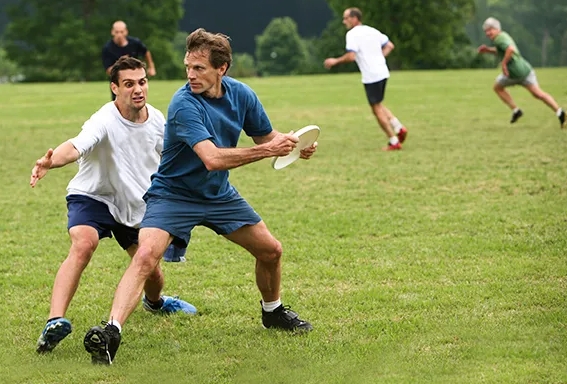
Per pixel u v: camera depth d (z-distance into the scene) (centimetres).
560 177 1234
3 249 931
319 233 968
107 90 3294
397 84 3192
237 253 901
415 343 623
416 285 766
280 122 2012
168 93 2948
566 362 573
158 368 595
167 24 8288
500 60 1780
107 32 8044
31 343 648
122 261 878
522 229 951
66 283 626
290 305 722
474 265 823
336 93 2827
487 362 580
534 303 703
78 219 647
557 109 1727
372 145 1609
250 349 627
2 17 10994
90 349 584
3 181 1338
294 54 11881
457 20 7831
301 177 1308
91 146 628
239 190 1220
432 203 1101
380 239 937
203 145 579
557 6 8244
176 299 726
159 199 614
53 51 7969
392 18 7669
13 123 2095
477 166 1341
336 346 624
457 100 2456
